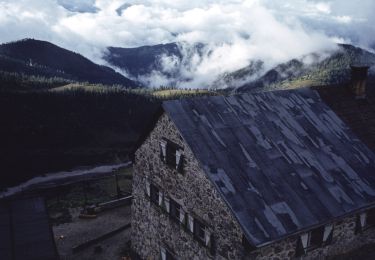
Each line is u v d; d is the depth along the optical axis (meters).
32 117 135.25
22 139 119.75
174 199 17.55
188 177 16.17
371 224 17.72
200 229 16.08
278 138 17.14
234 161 15.25
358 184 16.72
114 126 151.00
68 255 22.50
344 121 20.19
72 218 27.70
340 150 18.16
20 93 150.62
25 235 15.69
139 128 155.62
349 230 16.56
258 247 12.58
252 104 18.36
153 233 20.02
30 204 18.47
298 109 19.48
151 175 19.61
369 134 20.14
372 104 22.25
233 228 13.60
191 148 15.17
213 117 16.78
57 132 130.88
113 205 29.31
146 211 20.58
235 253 13.61
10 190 77.88
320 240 15.37
